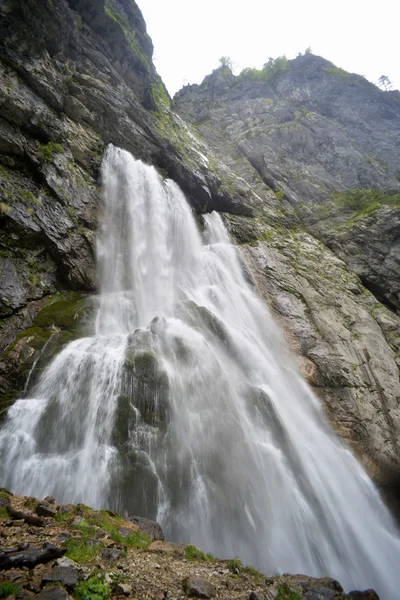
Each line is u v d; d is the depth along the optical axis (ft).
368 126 199.21
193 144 120.88
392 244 102.99
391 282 97.45
